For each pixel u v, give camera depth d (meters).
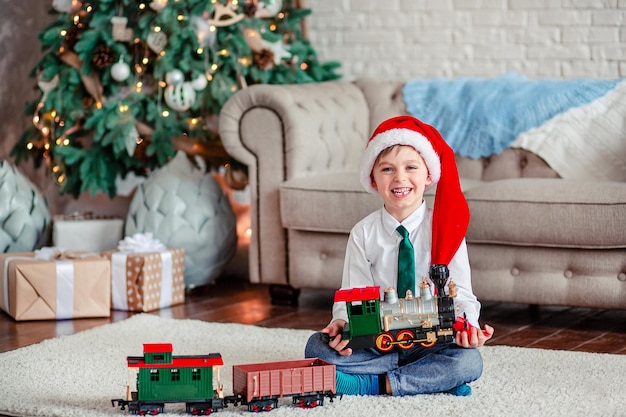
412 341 2.23
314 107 3.79
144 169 4.32
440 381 2.37
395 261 2.45
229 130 3.73
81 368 2.69
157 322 3.33
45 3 4.90
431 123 4.05
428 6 4.55
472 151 3.93
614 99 3.80
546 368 2.65
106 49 3.98
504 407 2.27
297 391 2.24
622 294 3.15
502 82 4.03
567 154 3.77
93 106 4.14
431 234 2.43
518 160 3.87
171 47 3.93
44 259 3.56
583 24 4.27
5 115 4.74
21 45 4.82
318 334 2.44
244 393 2.23
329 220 3.50
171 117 4.07
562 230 3.15
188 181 3.96
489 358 2.78
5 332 3.28
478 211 3.25
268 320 3.46
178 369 2.19
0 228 3.91
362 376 2.38
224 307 3.72
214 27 4.02
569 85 3.89
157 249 3.75
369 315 2.23
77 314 3.50
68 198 4.75
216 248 3.97
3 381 2.54
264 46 4.14
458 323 2.25
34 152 4.35
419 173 2.42
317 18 4.76
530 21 4.36
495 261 3.30
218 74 4.09
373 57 4.68
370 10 4.66
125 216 4.48
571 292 3.21
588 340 3.11
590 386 2.46
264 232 3.71
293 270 3.65
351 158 4.02
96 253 3.71
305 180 3.58
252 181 3.73
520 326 3.33
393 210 2.46
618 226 3.09
